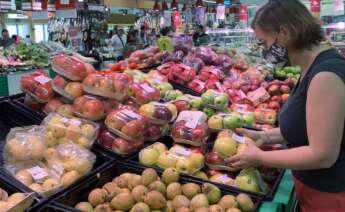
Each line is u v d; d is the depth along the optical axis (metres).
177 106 2.59
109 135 2.12
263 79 4.02
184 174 1.88
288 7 1.48
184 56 4.01
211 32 10.85
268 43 1.58
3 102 2.37
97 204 1.67
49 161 1.88
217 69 3.68
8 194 1.64
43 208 1.53
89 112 2.12
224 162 1.98
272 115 2.85
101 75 2.28
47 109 2.29
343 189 1.58
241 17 12.02
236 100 3.15
